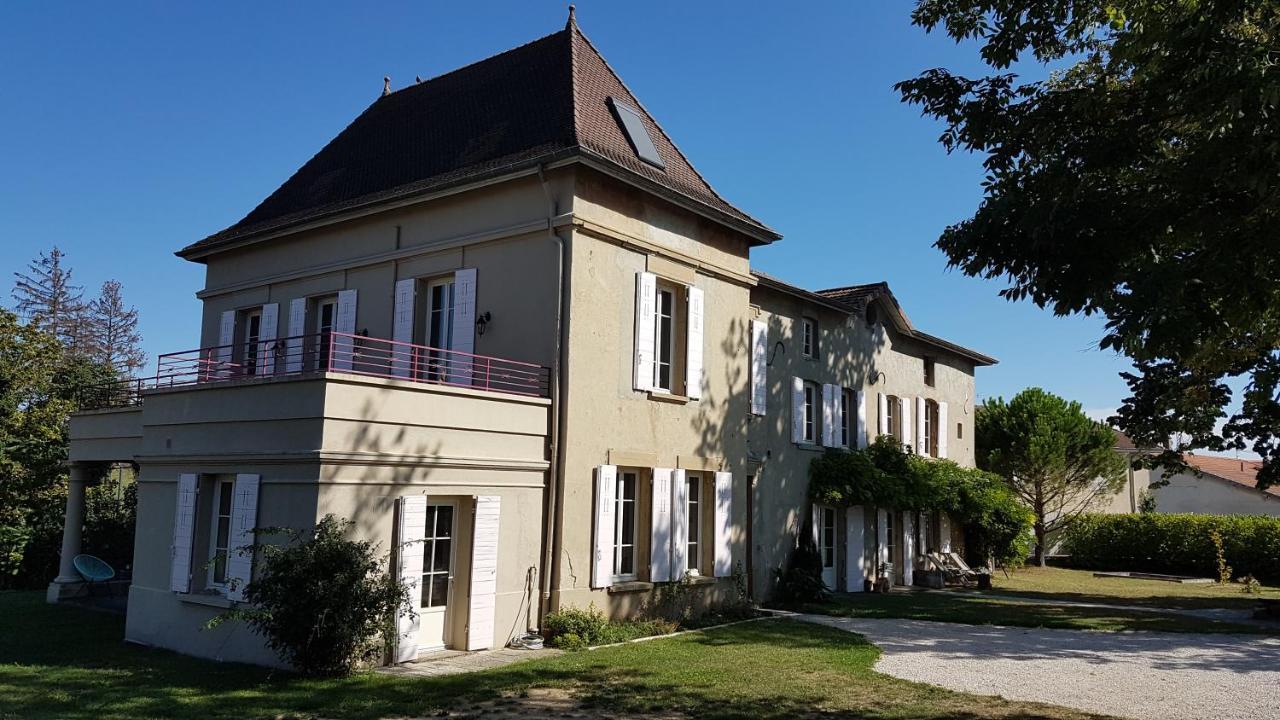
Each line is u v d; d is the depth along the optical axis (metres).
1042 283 7.79
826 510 21.05
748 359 18.31
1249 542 29.09
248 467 11.16
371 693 8.95
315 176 17.86
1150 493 39.25
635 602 13.77
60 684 9.41
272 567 9.59
